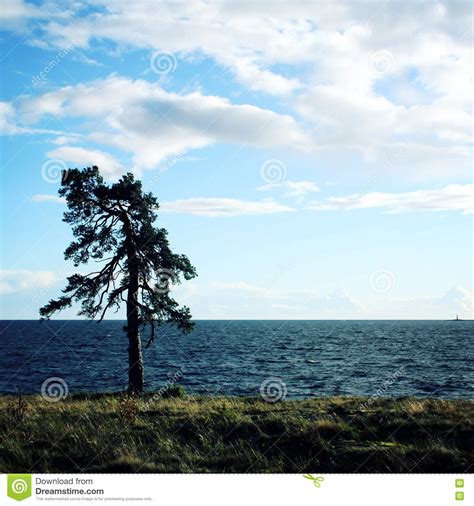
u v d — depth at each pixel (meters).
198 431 13.31
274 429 13.23
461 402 17.55
